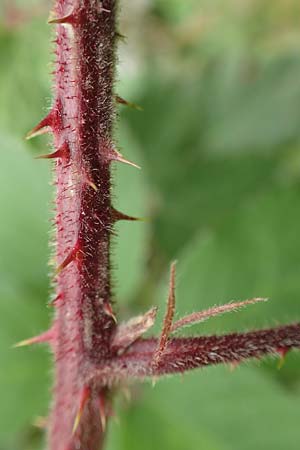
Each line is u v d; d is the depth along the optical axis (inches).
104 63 6.2
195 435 8.5
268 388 8.5
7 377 8.7
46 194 9.1
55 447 7.3
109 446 8.6
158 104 12.7
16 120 10.2
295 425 8.4
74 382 7.0
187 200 11.7
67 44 6.2
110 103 6.3
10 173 9.1
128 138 9.3
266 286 8.9
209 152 12.2
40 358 8.8
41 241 9.0
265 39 12.7
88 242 6.5
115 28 6.2
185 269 9.0
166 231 11.4
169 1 12.7
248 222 9.1
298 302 8.8
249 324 8.7
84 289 6.7
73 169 6.3
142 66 12.9
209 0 12.6
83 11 6.1
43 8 10.5
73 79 6.2
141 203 9.2
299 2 12.4
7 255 9.0
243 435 8.4
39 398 8.7
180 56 13.1
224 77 12.8
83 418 7.2
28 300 8.9
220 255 9.0
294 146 12.1
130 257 9.1
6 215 9.1
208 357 6.6
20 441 9.3
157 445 8.5
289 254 9.0
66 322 6.9
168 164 12.2
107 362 6.9
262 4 12.4
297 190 9.2
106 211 6.5
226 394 8.5
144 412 8.6
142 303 10.2
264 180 11.7
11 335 8.8
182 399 8.6
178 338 6.6
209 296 9.0
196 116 12.6
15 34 10.5
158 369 6.7
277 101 12.6
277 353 6.6
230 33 12.7
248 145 12.3
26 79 10.3
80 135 6.3
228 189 11.8
